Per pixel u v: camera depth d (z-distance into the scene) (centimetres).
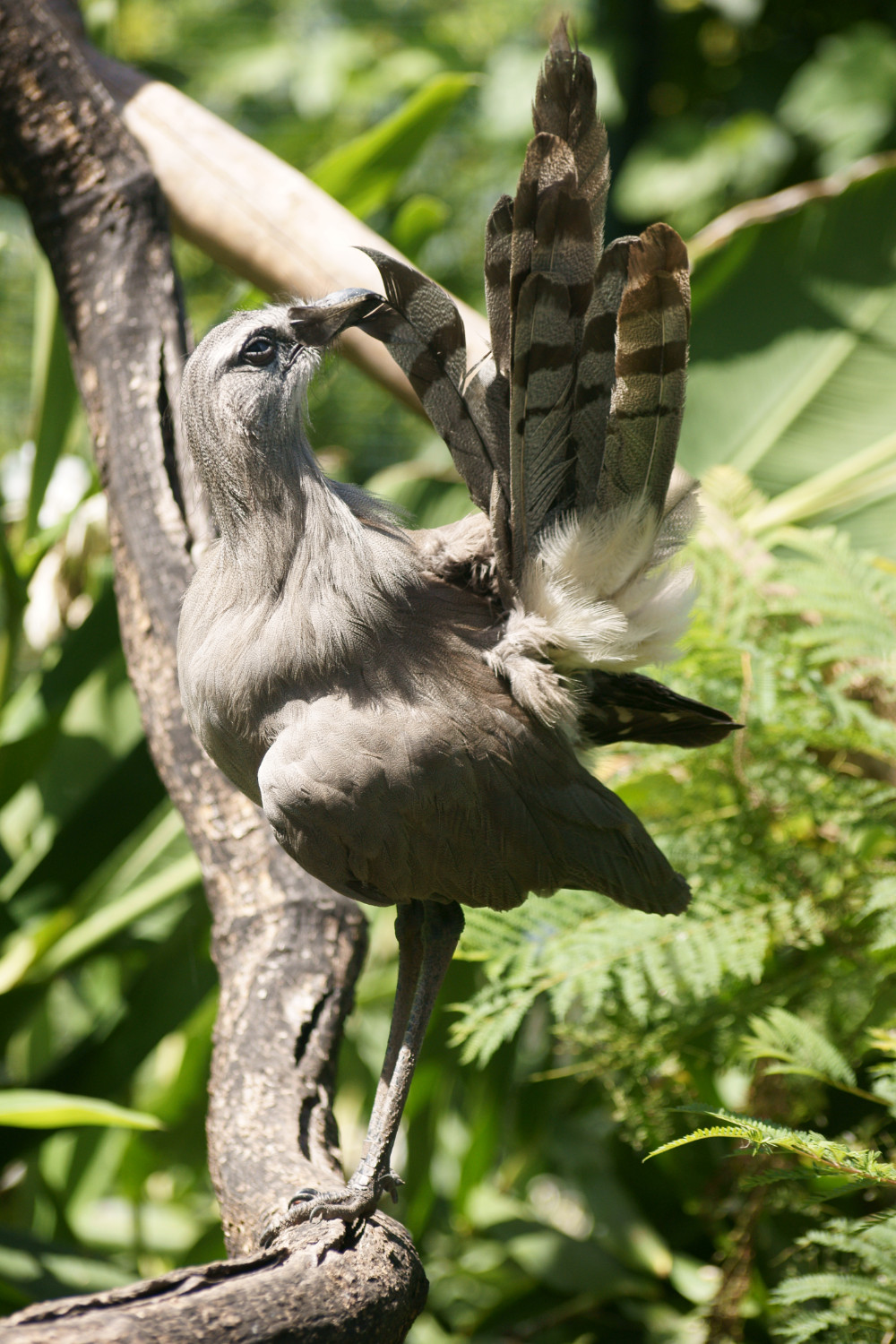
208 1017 791
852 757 592
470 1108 812
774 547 782
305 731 375
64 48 661
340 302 398
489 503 404
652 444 382
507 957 547
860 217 831
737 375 831
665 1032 566
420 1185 769
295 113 1397
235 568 393
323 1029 500
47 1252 736
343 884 397
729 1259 556
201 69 1394
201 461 399
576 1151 853
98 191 646
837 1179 489
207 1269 344
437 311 387
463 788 378
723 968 524
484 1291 795
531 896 575
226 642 387
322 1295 339
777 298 837
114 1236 852
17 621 779
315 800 372
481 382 397
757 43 1267
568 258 364
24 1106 568
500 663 391
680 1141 362
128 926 771
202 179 678
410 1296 364
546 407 379
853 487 787
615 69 1240
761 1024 489
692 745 472
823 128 1123
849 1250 446
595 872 402
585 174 368
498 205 376
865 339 825
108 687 821
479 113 1330
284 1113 464
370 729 372
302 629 379
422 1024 407
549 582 392
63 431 801
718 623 579
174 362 619
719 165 1184
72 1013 946
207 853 548
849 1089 474
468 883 394
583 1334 732
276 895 530
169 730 564
